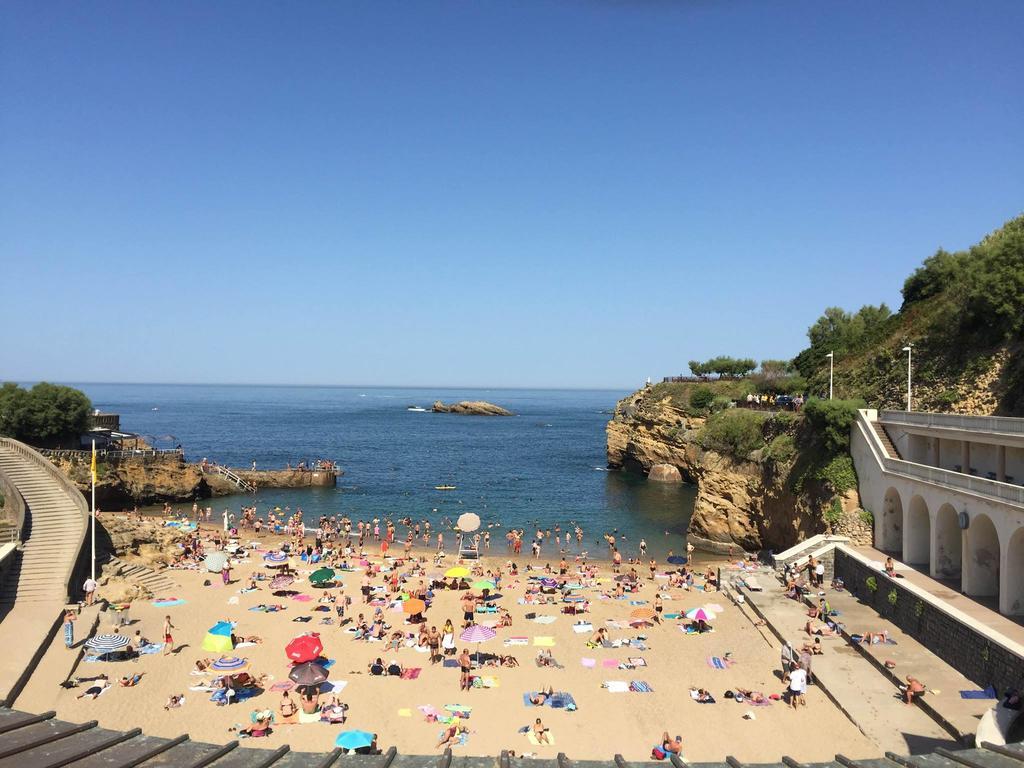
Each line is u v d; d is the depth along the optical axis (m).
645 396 108.88
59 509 45.47
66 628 31.11
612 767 9.08
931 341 53.72
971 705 25.23
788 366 99.12
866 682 28.30
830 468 46.19
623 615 39.31
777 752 23.89
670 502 82.31
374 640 34.78
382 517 73.81
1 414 72.75
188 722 25.64
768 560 49.22
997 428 34.34
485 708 27.45
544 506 79.94
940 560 35.47
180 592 42.41
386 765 8.03
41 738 7.98
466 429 196.25
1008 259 47.97
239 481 87.75
